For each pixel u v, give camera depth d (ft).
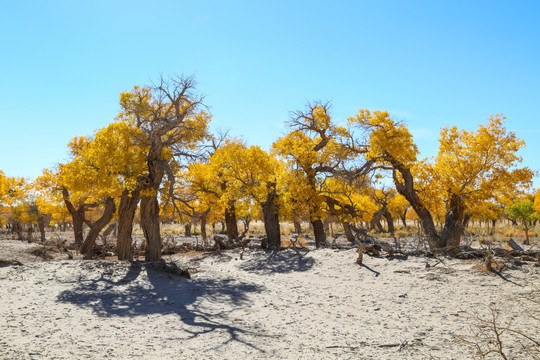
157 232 64.49
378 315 34.40
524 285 40.19
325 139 89.35
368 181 88.99
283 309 38.14
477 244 101.19
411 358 23.30
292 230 194.59
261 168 81.71
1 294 43.06
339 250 67.97
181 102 67.46
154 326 31.86
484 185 84.99
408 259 57.57
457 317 32.27
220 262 72.23
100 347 25.95
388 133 79.87
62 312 36.11
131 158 60.08
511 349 23.52
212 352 25.08
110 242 110.22
